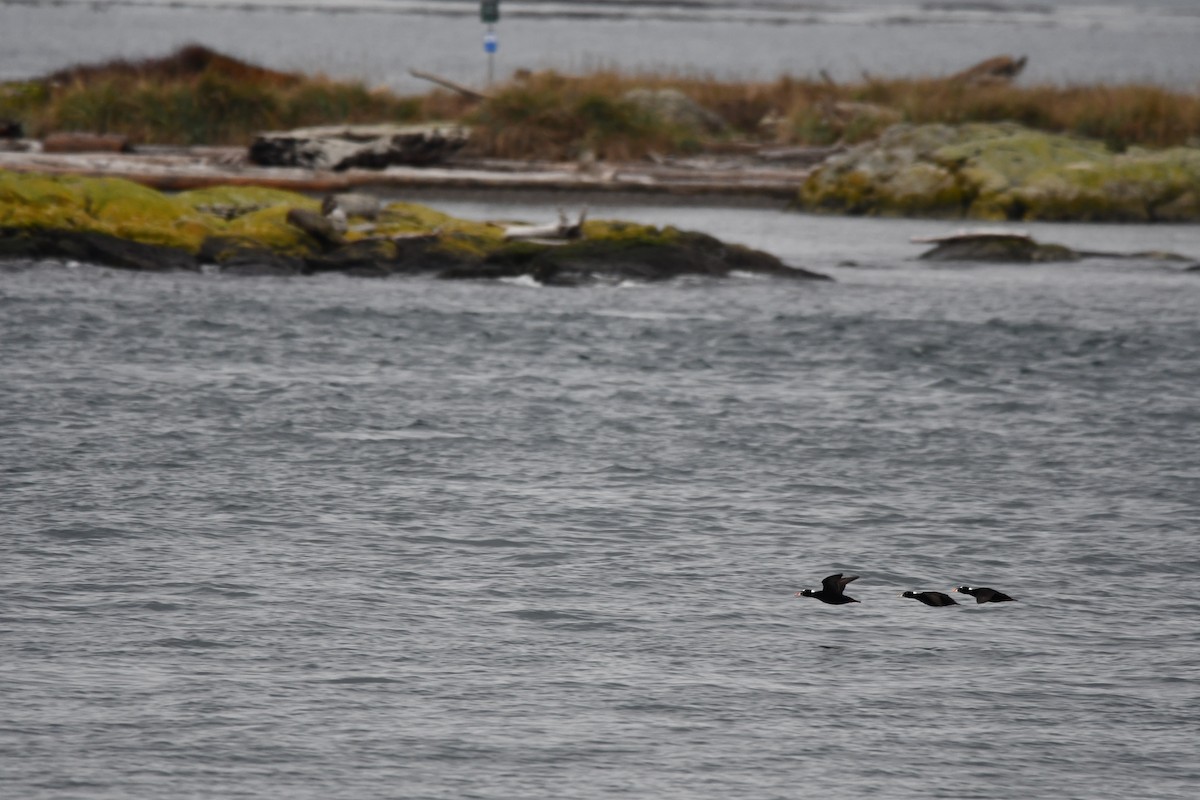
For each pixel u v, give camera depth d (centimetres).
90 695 3198
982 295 8881
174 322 7362
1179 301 8762
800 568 4078
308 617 3644
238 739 3030
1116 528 4459
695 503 4650
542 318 7825
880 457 5250
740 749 3041
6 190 9131
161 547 4119
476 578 3938
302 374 6378
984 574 4053
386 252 9281
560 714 3172
